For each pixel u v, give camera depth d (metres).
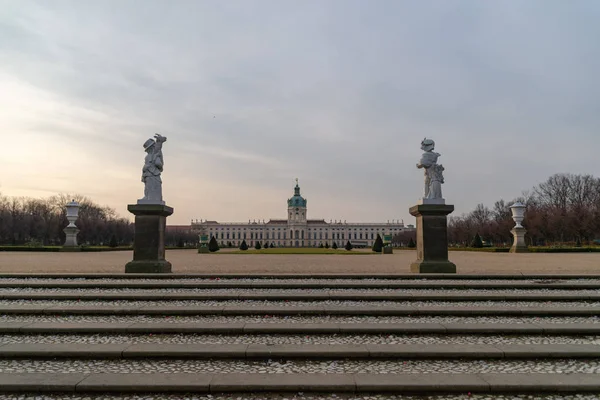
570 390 7.01
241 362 8.20
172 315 11.10
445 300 12.54
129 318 10.82
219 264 23.33
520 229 43.81
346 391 7.03
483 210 112.75
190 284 14.01
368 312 11.13
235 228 173.88
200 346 8.70
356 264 23.59
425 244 17.22
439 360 8.30
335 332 9.67
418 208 17.27
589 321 10.58
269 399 6.84
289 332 9.71
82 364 8.04
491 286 13.97
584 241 65.88
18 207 97.12
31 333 9.59
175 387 6.98
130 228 113.81
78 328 9.62
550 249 43.84
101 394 6.98
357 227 173.12
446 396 6.98
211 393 7.00
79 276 15.46
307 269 19.42
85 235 94.69
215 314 11.12
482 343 9.09
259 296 12.56
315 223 176.12
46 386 6.99
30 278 15.45
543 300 12.52
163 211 17.14
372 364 8.11
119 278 15.52
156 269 16.70
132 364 8.05
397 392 7.04
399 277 15.70
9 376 7.37
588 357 8.32
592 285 13.86
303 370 7.79
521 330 9.68
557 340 9.34
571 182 85.50
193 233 153.12
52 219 88.75
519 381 7.18
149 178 17.55
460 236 94.31
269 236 172.88
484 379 7.29
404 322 10.48
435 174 18.00
